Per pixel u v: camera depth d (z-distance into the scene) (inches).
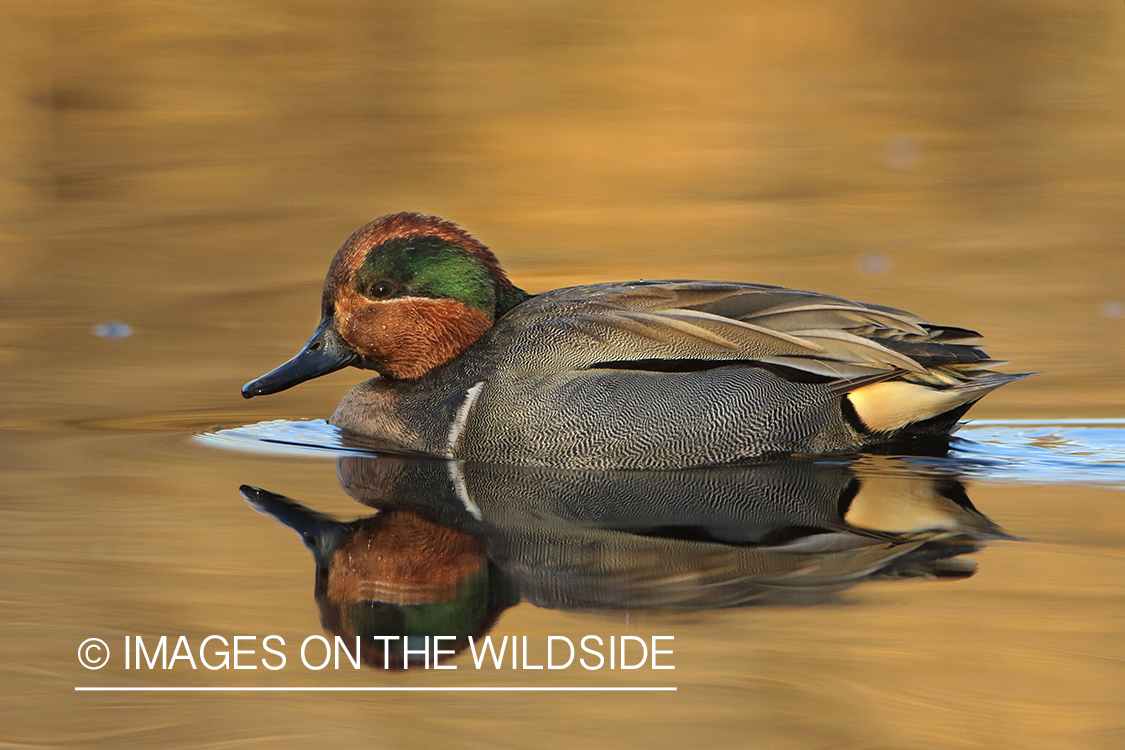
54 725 272.4
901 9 1138.7
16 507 384.8
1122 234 751.7
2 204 807.1
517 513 381.1
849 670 283.0
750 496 398.3
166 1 1063.6
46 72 1011.3
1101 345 570.6
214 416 490.6
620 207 815.1
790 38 1155.3
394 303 466.9
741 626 303.3
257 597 323.0
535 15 1189.7
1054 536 358.3
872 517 377.4
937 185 851.4
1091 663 283.4
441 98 1008.9
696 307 453.1
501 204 816.9
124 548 353.1
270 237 757.3
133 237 756.0
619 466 430.9
